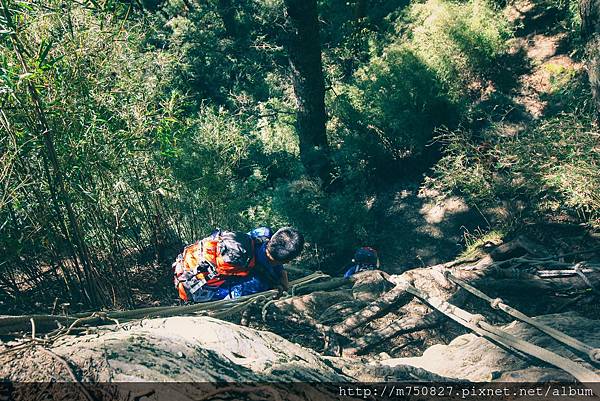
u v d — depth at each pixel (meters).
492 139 8.98
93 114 5.24
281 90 13.47
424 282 5.67
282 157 10.82
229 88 13.35
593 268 5.59
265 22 13.41
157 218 6.88
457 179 8.48
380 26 14.82
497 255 6.45
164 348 2.75
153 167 6.74
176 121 6.21
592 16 6.40
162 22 13.67
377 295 5.66
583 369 3.45
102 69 5.64
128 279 6.39
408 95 10.70
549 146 7.05
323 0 14.95
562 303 5.32
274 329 5.12
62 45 5.19
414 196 10.27
